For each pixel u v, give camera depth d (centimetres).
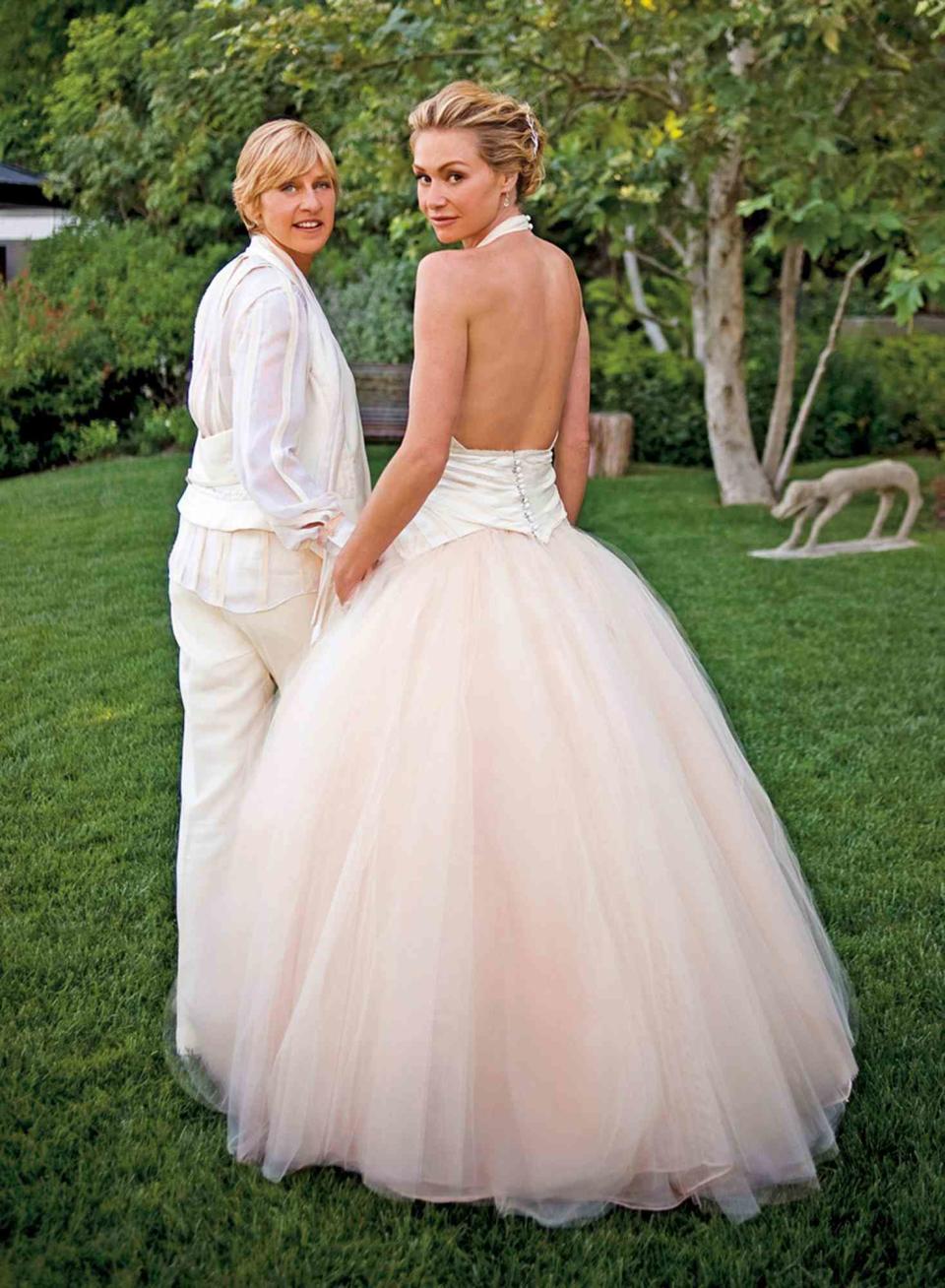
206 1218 224
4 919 331
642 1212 228
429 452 232
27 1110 251
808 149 751
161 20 1152
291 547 250
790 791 427
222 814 264
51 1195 227
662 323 1273
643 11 745
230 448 258
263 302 249
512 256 238
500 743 227
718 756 250
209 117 930
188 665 267
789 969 247
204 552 259
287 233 259
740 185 936
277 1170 231
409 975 218
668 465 1254
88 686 520
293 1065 226
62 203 1298
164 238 1264
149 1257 214
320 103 838
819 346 1314
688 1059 218
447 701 229
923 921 339
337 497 253
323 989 224
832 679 551
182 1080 261
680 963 219
